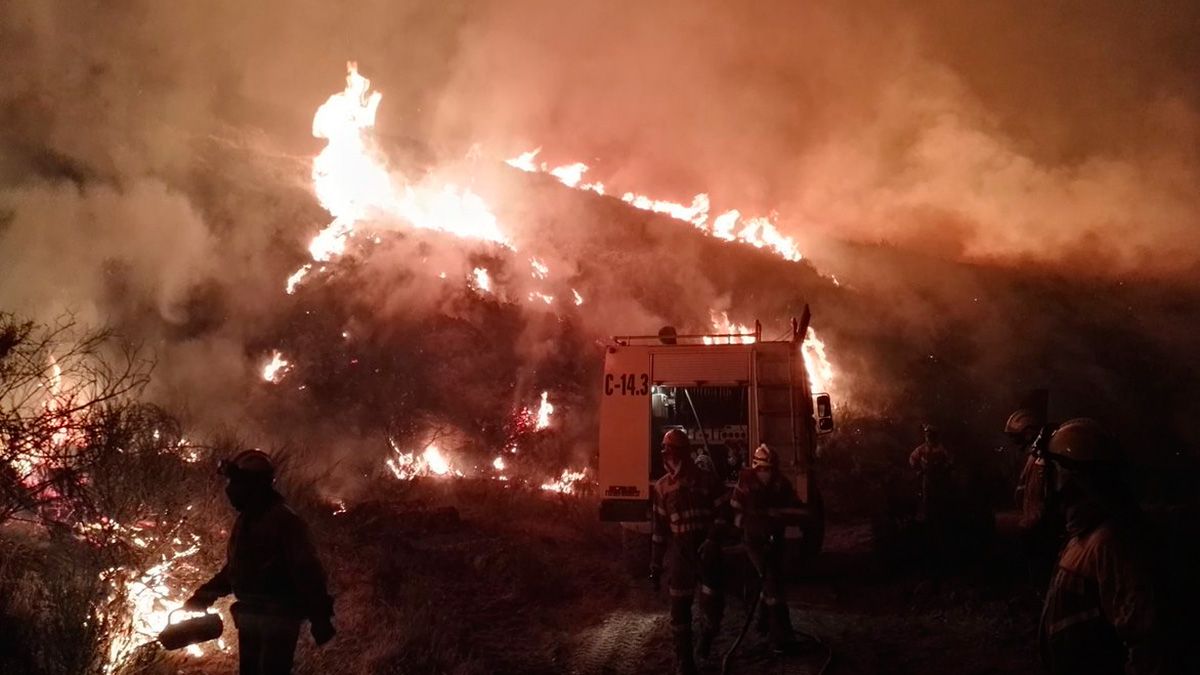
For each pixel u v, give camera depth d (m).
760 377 11.09
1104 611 3.50
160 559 6.97
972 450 19.64
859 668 7.54
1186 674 3.46
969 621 8.91
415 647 7.20
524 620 8.76
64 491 6.74
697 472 7.41
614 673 7.42
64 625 5.71
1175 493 17.25
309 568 4.79
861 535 13.97
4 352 7.12
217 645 6.67
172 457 7.91
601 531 12.88
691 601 7.12
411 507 12.84
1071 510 3.69
